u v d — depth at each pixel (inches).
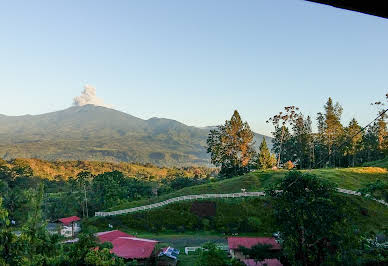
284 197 1155.3
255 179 3169.3
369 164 4040.4
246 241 1700.3
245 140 4264.3
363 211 2304.4
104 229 2561.5
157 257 1654.8
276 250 1550.2
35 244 687.1
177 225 2514.8
